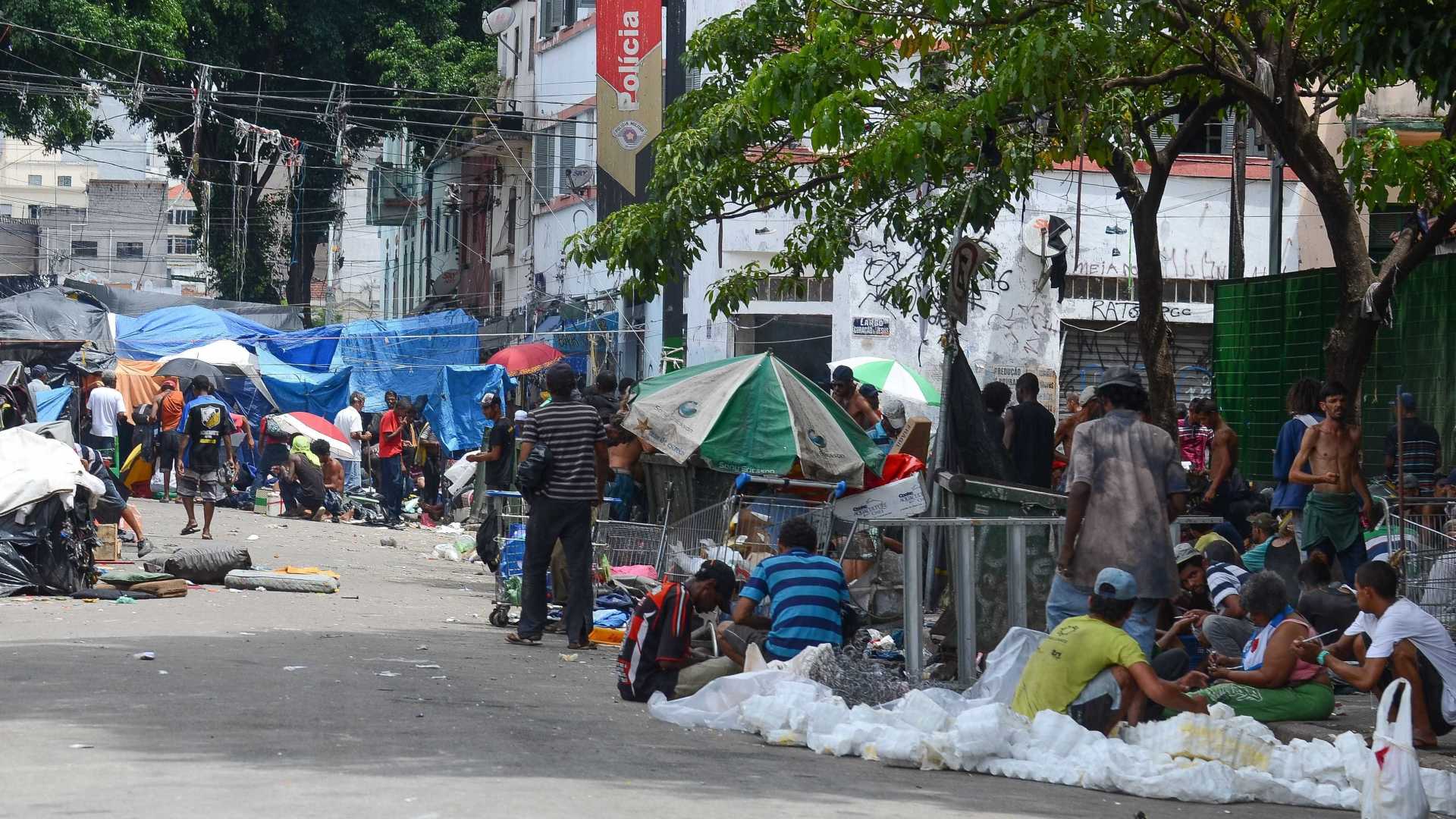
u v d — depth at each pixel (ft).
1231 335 106.93
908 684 49.21
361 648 59.00
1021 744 40.75
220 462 114.93
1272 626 50.88
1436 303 88.53
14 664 50.06
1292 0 73.61
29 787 30.32
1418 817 32.48
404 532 137.08
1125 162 85.30
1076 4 69.51
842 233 93.81
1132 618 46.85
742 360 73.41
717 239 171.63
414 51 253.03
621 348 192.54
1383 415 91.91
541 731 41.32
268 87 260.21
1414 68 55.06
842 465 69.87
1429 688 46.29
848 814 31.58
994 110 69.56
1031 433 77.56
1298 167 71.72
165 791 30.19
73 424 154.20
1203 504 76.43
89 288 219.61
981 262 94.02
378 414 181.16
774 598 51.52
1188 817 35.37
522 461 63.21
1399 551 55.21
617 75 149.89
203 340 194.90
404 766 34.37
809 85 75.05
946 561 57.31
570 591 63.57
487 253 260.83
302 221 275.39
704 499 72.23
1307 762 40.55
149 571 86.58
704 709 46.14
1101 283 167.02
